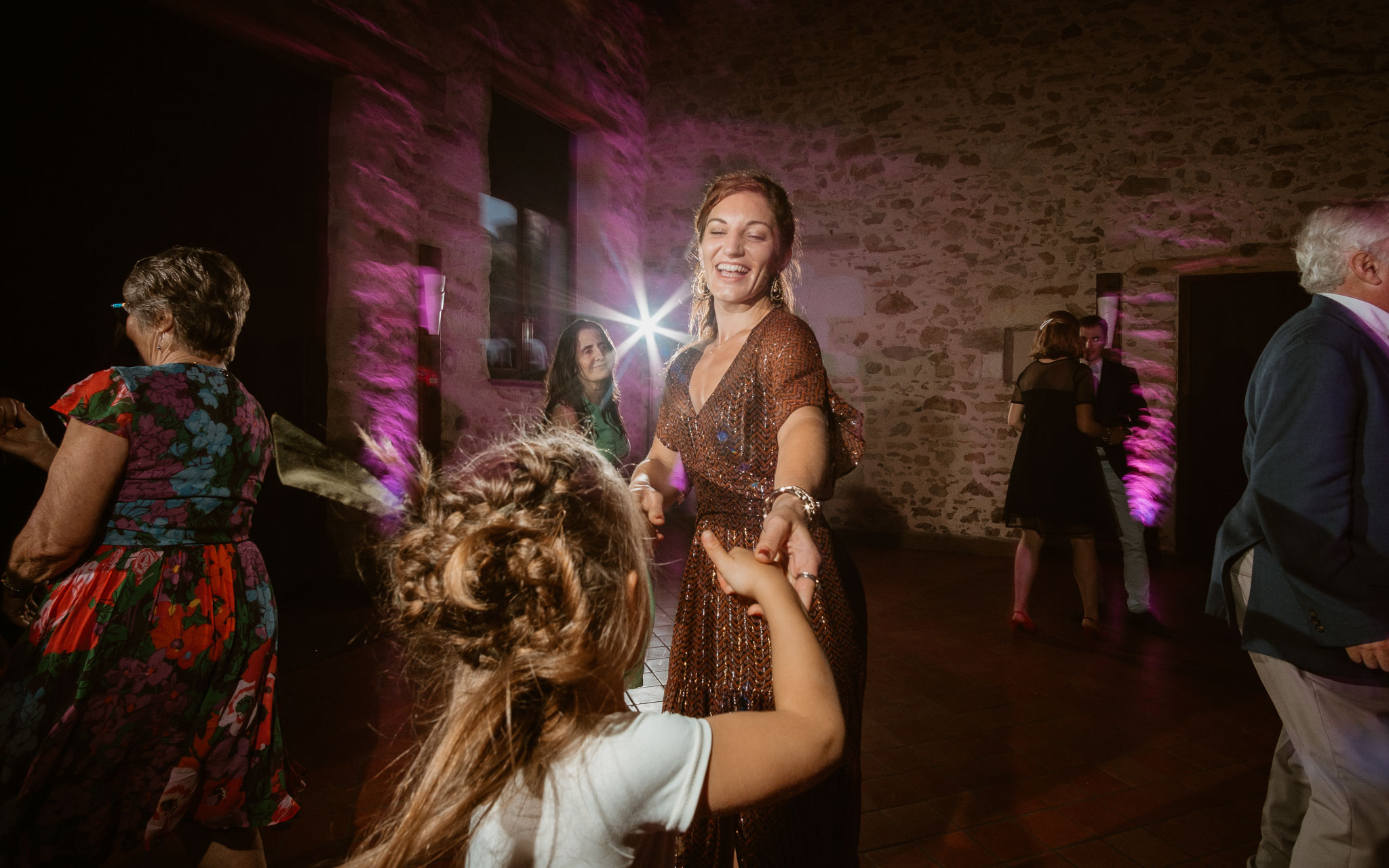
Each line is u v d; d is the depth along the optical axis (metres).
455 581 0.73
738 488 1.44
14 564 1.41
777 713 0.77
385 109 4.91
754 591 0.86
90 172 3.52
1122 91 6.25
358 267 4.76
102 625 1.40
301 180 4.64
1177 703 3.36
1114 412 5.04
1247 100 5.89
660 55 8.00
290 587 4.61
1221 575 1.72
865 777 2.67
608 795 0.71
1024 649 4.07
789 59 7.42
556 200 7.22
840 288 7.21
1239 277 5.96
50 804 1.37
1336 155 5.66
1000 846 2.25
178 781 1.50
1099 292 6.32
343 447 4.70
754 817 1.28
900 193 6.99
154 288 1.59
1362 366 1.46
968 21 6.71
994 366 6.67
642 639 0.86
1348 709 1.44
